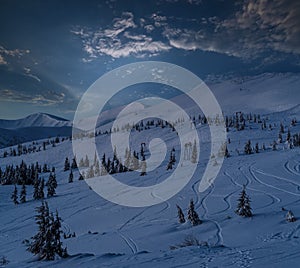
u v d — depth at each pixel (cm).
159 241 2928
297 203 3959
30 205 8131
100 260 1698
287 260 1272
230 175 7794
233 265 1267
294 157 9588
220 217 3584
